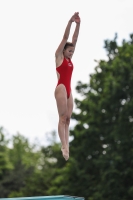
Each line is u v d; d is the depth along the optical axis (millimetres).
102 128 86938
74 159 89062
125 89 83375
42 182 114625
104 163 81125
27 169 138750
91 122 87875
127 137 79688
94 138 86938
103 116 87562
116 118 86062
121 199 79625
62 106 28578
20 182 133750
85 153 87625
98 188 80750
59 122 28891
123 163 80500
